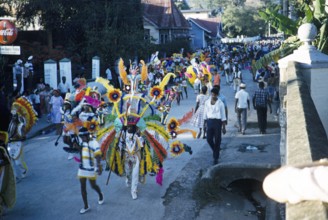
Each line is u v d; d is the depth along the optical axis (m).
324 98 5.82
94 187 6.61
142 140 7.13
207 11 74.19
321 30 9.97
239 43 58.62
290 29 11.50
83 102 8.03
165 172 8.36
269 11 11.78
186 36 42.78
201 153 9.67
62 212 6.52
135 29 26.11
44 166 9.09
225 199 7.06
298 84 4.44
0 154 6.28
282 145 6.21
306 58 5.91
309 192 1.27
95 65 21.25
